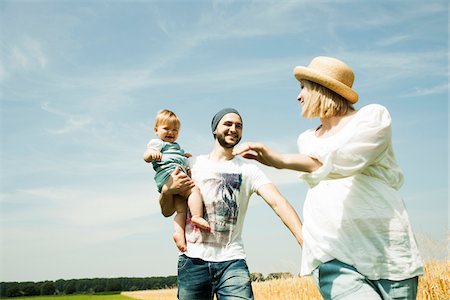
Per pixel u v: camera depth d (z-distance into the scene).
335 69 2.92
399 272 2.55
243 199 4.01
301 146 3.16
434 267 6.96
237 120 4.07
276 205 3.91
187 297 3.79
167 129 4.69
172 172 4.23
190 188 3.97
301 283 11.30
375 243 2.62
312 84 2.95
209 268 3.74
